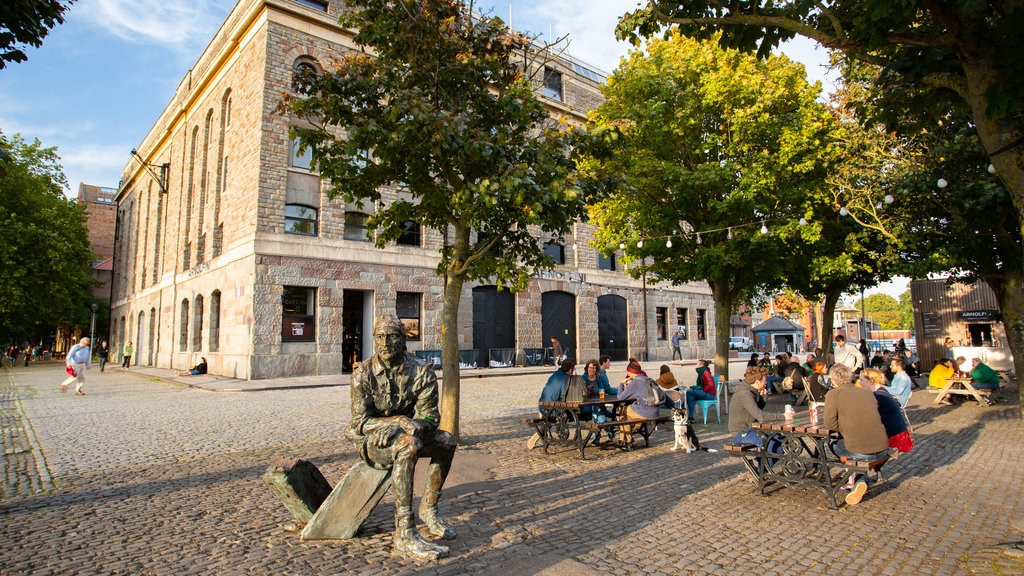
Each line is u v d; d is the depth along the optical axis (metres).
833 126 12.95
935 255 12.26
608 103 14.04
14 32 5.28
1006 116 4.17
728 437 9.30
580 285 30.23
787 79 12.71
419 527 4.71
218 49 24.67
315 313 21.05
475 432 9.52
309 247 20.95
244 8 22.27
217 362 22.14
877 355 18.06
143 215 37.81
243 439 8.81
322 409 12.46
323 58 21.92
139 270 37.44
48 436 9.20
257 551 4.18
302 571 3.81
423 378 4.45
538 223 7.54
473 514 5.10
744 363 33.81
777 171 12.35
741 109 12.61
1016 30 3.86
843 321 54.34
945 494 5.82
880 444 5.50
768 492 5.92
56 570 3.83
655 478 6.49
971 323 21.72
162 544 4.33
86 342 16.48
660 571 3.87
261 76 20.66
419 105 6.60
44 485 6.11
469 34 7.84
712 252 12.98
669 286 35.50
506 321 27.14
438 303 24.34
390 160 7.43
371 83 7.38
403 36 7.38
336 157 7.95
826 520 5.02
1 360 45.38
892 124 6.06
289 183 20.97
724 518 5.05
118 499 5.57
